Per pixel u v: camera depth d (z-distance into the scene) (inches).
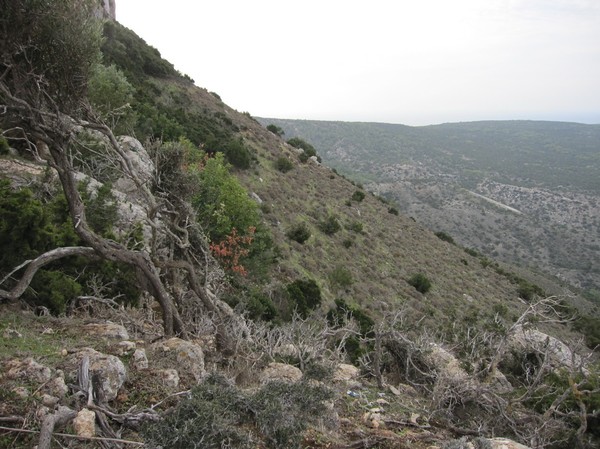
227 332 258.8
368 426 197.9
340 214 1444.4
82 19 195.8
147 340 227.8
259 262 667.4
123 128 518.3
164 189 269.4
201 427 127.6
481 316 931.3
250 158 1441.9
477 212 4899.1
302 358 262.1
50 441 119.3
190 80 2138.3
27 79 188.7
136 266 241.4
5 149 431.5
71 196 215.6
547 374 286.2
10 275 222.5
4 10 173.8
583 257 3996.1
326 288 881.5
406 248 1418.6
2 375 143.5
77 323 221.8
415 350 296.5
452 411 244.4
